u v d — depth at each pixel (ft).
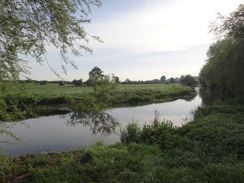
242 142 15.28
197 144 16.78
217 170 11.40
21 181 12.71
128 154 17.35
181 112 49.47
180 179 11.24
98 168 14.10
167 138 20.85
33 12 9.21
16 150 21.62
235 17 40.98
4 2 8.41
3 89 9.13
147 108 57.62
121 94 80.84
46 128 33.04
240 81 43.06
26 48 8.71
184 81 203.72
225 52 47.06
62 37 9.68
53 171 13.55
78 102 54.19
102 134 29.76
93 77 58.75
